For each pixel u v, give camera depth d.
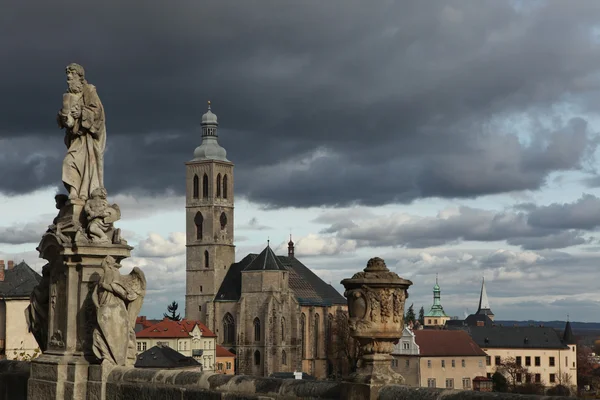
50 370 20.86
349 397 14.73
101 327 19.78
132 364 20.14
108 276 19.98
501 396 12.24
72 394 20.20
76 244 20.58
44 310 22.38
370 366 14.90
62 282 21.34
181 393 17.53
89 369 20.17
